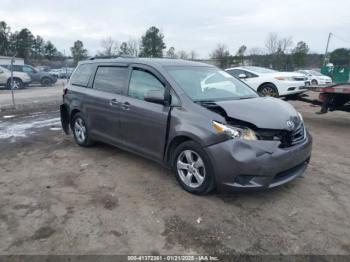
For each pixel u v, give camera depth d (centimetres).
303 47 5375
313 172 462
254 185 336
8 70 2014
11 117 923
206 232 308
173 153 402
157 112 408
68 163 503
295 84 1025
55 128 765
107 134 512
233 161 333
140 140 444
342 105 762
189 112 375
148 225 320
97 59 567
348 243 292
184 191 394
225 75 494
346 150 577
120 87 482
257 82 1074
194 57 6094
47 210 350
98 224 322
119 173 457
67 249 283
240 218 333
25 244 290
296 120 382
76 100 575
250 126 343
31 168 481
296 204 364
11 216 338
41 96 1466
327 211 349
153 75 435
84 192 396
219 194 385
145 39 6256
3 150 577
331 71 2825
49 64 6544
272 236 302
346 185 417
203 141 351
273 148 337
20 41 7569
